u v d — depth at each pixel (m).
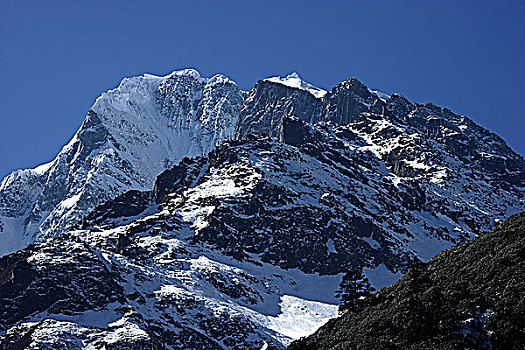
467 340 142.38
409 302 159.50
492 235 167.50
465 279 156.38
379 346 154.75
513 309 141.62
